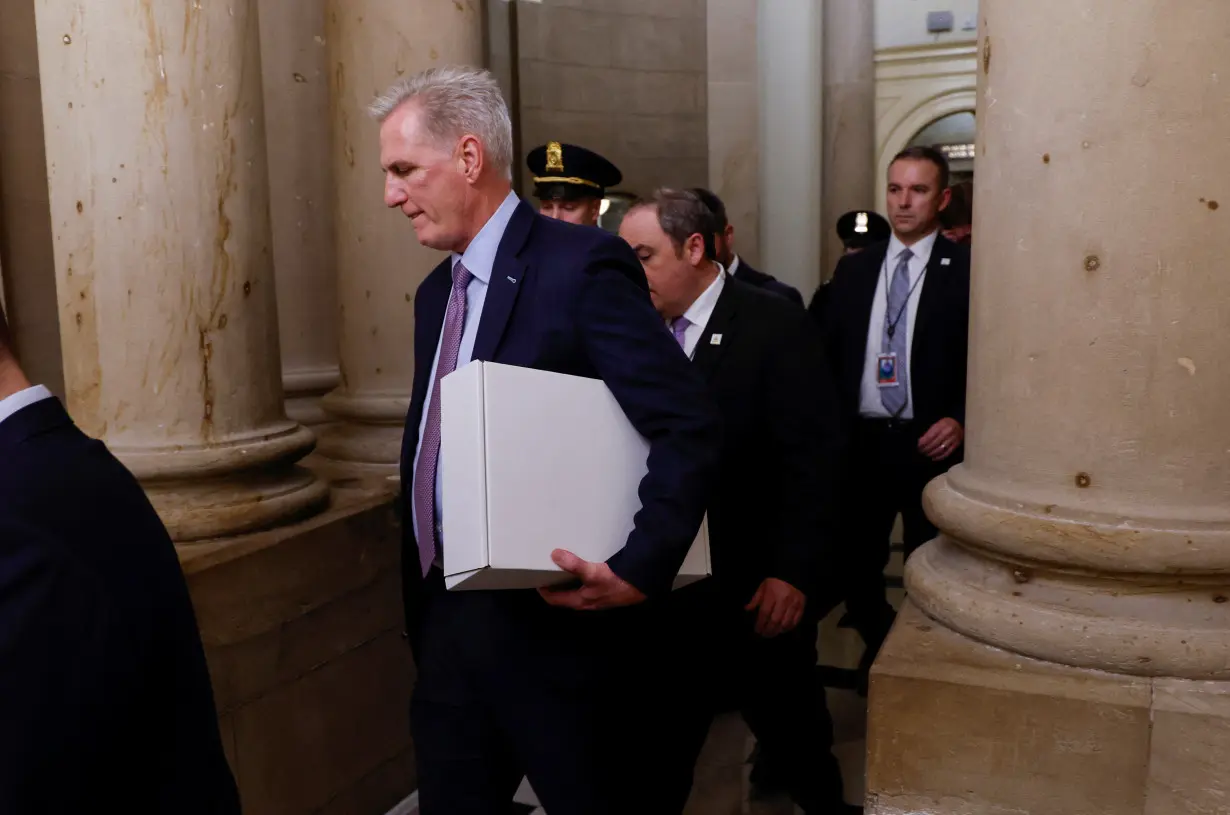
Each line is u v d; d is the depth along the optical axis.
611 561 1.64
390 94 1.88
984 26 1.75
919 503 3.45
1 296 3.28
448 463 1.60
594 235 1.83
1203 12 1.49
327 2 3.41
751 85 6.84
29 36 3.36
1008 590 1.71
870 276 3.57
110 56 2.40
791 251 7.14
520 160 7.23
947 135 8.72
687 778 2.31
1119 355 1.58
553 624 1.83
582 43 7.26
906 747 1.61
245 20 2.59
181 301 2.51
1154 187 1.53
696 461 1.68
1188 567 1.54
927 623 1.81
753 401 2.51
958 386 3.38
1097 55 1.55
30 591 1.00
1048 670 1.60
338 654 2.87
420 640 2.08
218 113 2.53
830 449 2.51
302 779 2.74
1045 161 1.61
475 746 1.90
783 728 2.71
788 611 2.48
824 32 7.68
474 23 3.44
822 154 7.76
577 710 1.84
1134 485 1.59
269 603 2.59
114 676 1.04
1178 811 1.48
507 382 1.57
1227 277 1.53
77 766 1.01
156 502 2.52
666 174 7.47
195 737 1.18
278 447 2.67
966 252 3.40
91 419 2.53
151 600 1.12
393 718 3.12
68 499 1.06
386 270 3.49
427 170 1.82
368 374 3.55
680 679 2.27
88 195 2.44
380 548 3.05
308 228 4.28
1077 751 1.52
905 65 8.38
